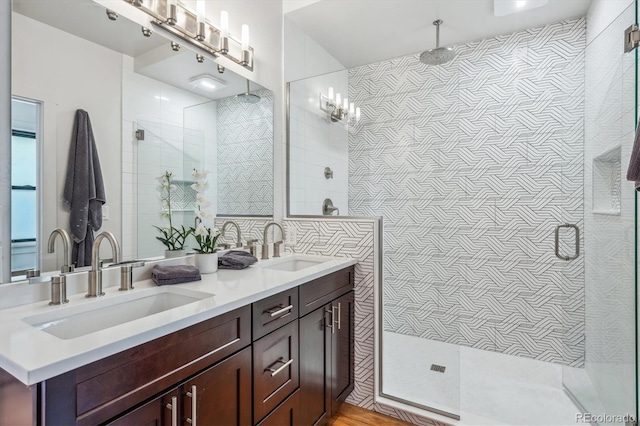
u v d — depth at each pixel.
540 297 2.47
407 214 2.22
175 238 1.54
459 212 2.71
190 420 0.94
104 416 0.73
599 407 1.76
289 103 2.35
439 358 2.00
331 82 2.43
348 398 2.05
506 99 2.56
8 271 1.01
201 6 1.57
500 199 2.59
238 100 1.92
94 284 1.11
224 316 1.07
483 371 2.35
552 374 2.29
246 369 1.16
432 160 2.22
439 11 2.25
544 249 2.46
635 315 1.38
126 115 1.35
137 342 0.79
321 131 2.38
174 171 1.55
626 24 1.50
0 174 1.00
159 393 0.86
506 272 2.58
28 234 1.05
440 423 1.78
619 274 1.57
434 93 2.24
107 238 1.19
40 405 0.63
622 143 1.55
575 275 2.36
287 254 2.20
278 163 2.28
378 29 2.46
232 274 1.54
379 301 2.04
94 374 0.72
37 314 0.93
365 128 2.37
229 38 1.84
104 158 1.27
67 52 1.16
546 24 2.43
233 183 1.89
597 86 1.95
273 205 2.23
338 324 1.83
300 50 2.45
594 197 1.99
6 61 1.02
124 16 1.33
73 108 1.18
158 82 1.47
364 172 2.35
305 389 1.52
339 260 1.98
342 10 2.24
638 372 1.35
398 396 1.95
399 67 2.34
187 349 0.94
